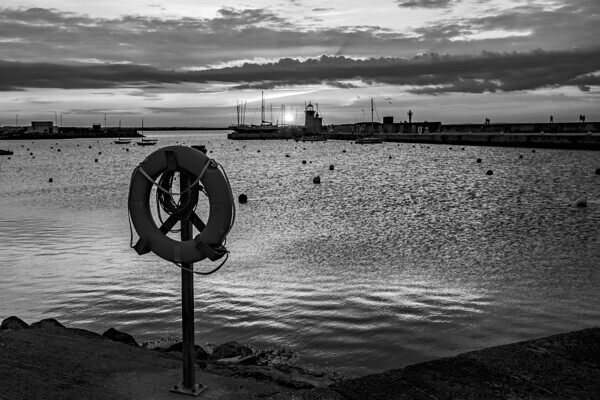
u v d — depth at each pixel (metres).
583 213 24.53
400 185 39.25
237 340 8.89
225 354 6.84
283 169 58.44
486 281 12.57
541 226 20.81
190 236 3.87
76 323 9.79
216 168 3.67
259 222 21.94
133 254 15.38
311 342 8.77
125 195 33.50
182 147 3.70
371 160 73.06
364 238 18.23
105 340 4.82
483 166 58.06
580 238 18.20
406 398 3.39
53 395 3.59
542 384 3.54
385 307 10.52
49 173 55.19
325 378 6.07
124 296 11.30
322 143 158.38
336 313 10.16
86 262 14.40
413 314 10.13
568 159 65.94
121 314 10.23
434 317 9.97
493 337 9.01
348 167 60.25
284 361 8.02
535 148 92.19
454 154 83.38
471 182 41.06
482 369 3.76
